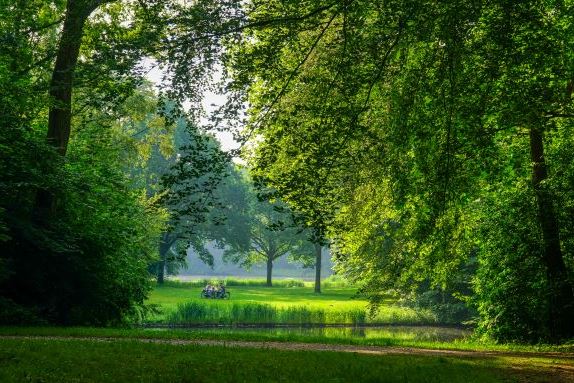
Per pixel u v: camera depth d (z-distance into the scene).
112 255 19.41
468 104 11.53
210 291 47.62
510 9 10.49
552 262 18.61
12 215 16.50
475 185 15.05
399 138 12.05
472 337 22.08
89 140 22.28
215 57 11.31
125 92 12.30
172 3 11.42
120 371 7.83
